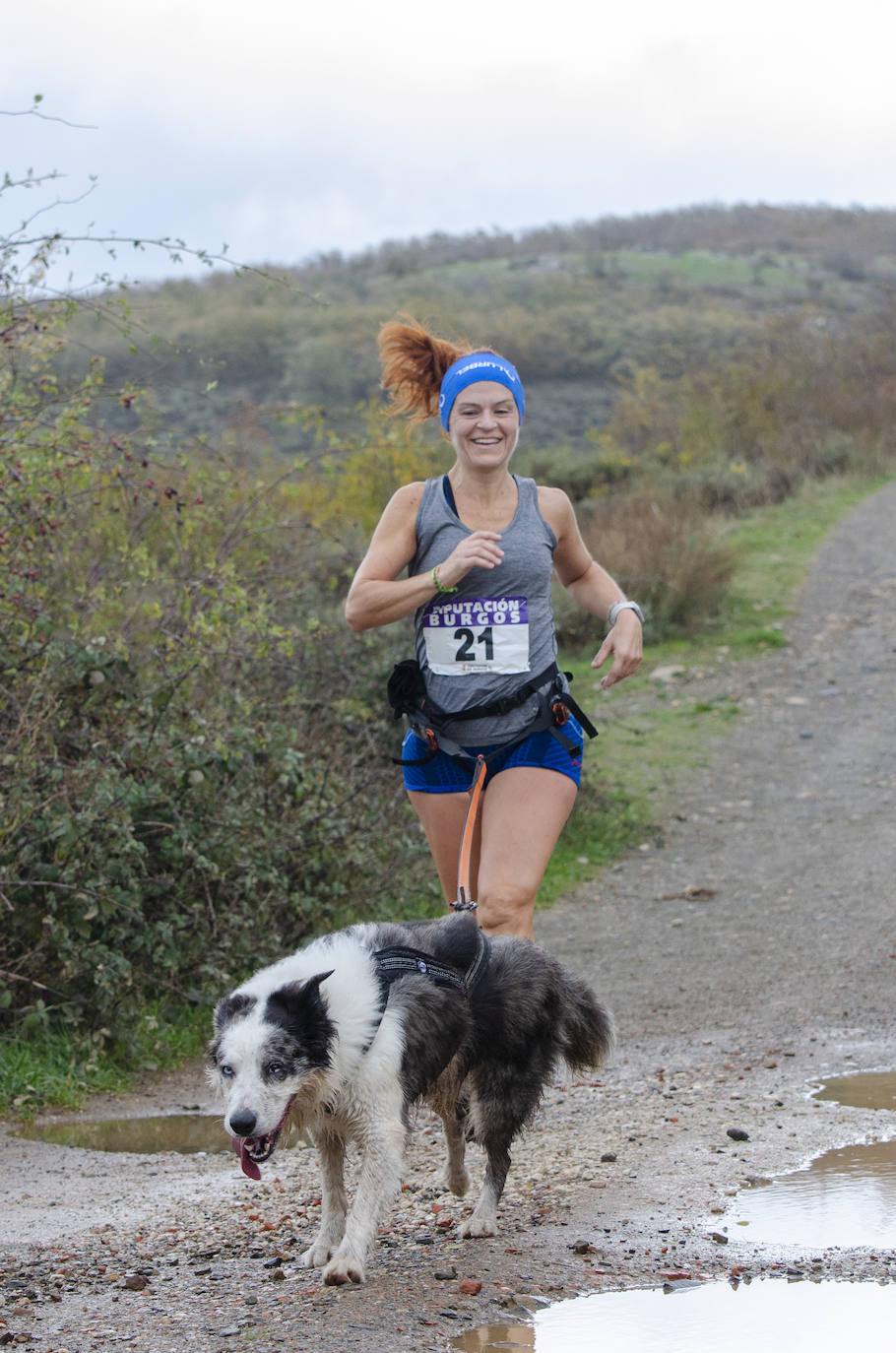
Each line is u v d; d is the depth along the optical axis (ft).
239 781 31.68
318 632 38.78
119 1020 28.40
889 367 139.95
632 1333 13.61
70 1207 19.11
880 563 85.92
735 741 59.36
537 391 228.02
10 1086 25.55
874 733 58.44
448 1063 17.02
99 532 36.32
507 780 19.38
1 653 29.19
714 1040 27.99
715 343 242.37
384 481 71.61
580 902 43.19
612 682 20.26
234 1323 13.97
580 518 94.02
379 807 37.35
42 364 33.14
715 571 77.51
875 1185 18.11
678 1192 18.22
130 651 32.04
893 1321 13.84
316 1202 18.94
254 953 31.04
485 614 19.34
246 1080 15.08
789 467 114.62
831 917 37.96
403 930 17.49
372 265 358.84
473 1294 14.75
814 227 439.22
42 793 27.61
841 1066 24.97
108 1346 13.35
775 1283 14.92
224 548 36.58
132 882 28.17
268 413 45.83
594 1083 25.25
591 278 331.36
